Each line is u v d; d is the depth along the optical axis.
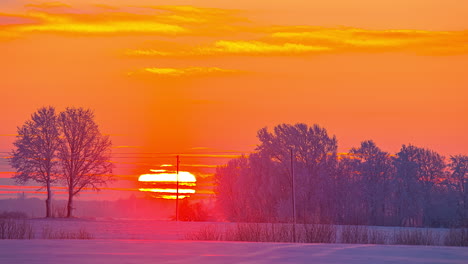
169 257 22.39
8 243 28.14
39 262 19.97
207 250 25.80
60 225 55.16
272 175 75.44
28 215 69.81
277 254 24.38
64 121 71.44
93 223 61.91
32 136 70.88
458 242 35.22
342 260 22.48
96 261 20.53
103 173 72.56
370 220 75.12
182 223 66.75
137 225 59.53
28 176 70.50
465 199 75.38
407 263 22.03
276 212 71.62
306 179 73.69
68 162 71.44
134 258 21.77
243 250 26.16
